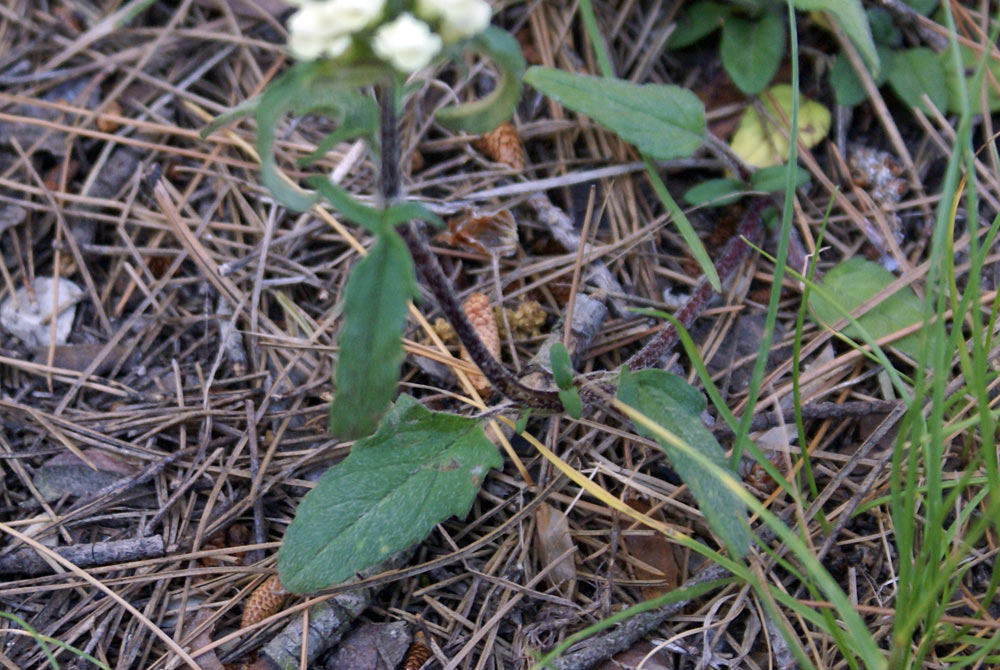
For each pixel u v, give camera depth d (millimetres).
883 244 413
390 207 323
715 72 440
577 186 430
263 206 427
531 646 363
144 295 417
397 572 366
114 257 420
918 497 365
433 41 304
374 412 329
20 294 413
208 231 423
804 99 429
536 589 373
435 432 368
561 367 355
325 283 415
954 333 347
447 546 378
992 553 367
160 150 431
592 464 386
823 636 358
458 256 418
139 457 387
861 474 384
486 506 384
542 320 407
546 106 438
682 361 404
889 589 369
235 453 387
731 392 400
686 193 412
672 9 443
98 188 425
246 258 414
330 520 358
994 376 362
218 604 370
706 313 409
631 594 372
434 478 363
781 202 413
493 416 373
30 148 426
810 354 404
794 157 350
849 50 421
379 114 340
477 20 310
